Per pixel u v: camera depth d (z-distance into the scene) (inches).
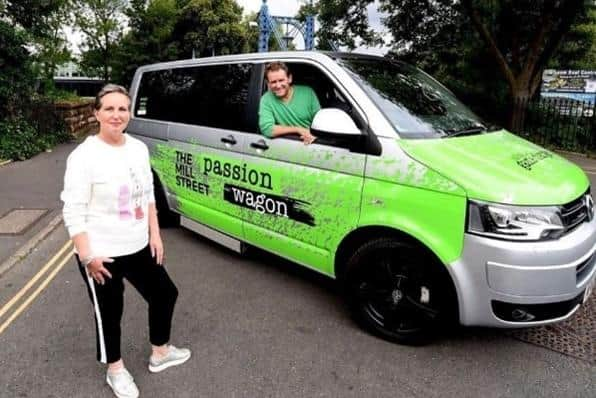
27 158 398.3
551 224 104.7
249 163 154.6
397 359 120.6
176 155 190.1
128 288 157.3
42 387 107.6
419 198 113.2
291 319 140.1
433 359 120.6
